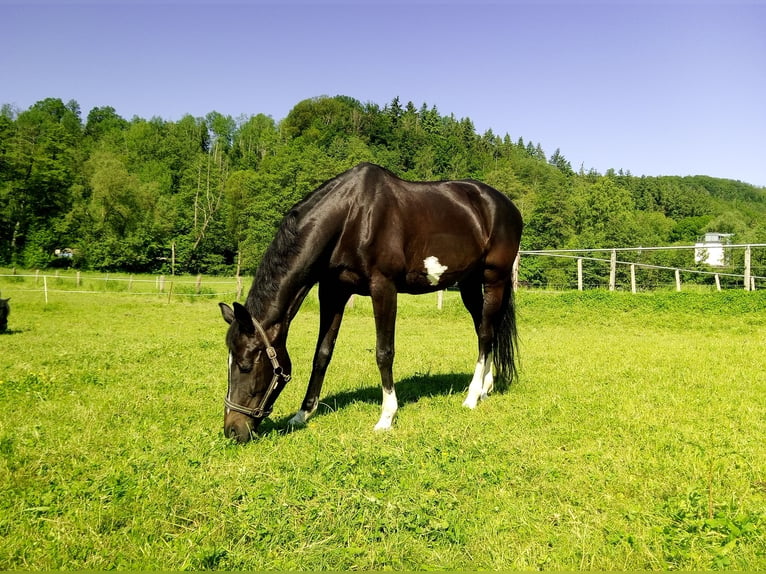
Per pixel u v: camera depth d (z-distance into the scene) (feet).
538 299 52.42
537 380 22.86
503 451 13.71
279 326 15.10
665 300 48.39
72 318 51.16
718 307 46.37
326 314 17.25
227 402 14.43
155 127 285.64
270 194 170.30
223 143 318.04
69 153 156.46
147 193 165.37
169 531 9.59
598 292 51.72
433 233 17.26
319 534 9.32
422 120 458.91
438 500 10.70
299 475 11.71
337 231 15.70
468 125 460.55
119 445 14.02
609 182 152.15
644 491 11.19
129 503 10.35
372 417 17.20
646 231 148.97
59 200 151.64
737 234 139.44
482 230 18.90
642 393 19.97
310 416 17.17
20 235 147.23
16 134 148.05
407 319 52.65
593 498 10.94
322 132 342.03
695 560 8.48
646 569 8.47
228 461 12.88
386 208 16.20
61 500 10.59
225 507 10.28
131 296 75.41
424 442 14.33
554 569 8.48
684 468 12.31
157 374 24.11
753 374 23.27
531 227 154.10
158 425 15.90
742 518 9.50
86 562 8.48
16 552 8.66
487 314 19.94
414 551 8.93
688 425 15.89
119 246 154.20
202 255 183.32
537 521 10.03
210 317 54.44
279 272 15.02
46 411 17.26
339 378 23.61
